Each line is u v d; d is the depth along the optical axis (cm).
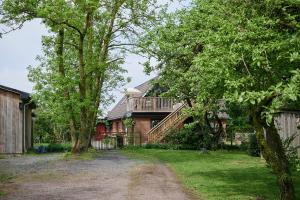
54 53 3062
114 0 2925
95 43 3006
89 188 1306
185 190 1280
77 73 2838
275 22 826
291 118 1791
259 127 952
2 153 2709
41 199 1112
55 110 2673
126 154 2956
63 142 4938
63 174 1683
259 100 691
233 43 804
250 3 884
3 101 2741
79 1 2527
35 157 2711
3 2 2491
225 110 2398
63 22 2544
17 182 1445
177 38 1541
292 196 942
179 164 2102
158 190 1270
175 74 1694
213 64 814
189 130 3600
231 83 767
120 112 5259
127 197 1146
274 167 948
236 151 3158
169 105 4481
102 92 4097
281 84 675
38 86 2652
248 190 1288
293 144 1770
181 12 1561
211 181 1480
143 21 2933
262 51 773
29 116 3528
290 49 770
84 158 2512
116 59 3119
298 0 773
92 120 2958
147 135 4147
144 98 4472
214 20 962
